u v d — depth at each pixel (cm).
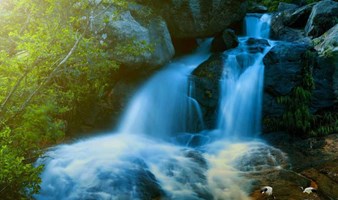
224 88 933
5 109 484
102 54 643
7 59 494
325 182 619
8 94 496
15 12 545
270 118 901
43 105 494
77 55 601
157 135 896
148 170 676
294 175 655
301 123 852
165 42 959
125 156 722
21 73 499
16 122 501
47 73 623
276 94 903
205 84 923
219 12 1075
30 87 518
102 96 862
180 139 879
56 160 671
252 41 1158
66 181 612
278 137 859
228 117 922
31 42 523
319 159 719
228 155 780
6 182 448
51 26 535
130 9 931
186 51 1151
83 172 641
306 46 953
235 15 1133
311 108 884
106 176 629
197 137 875
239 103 932
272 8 1677
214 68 968
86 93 813
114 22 798
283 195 582
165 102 915
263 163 724
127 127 880
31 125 465
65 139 793
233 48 1105
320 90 889
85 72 692
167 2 1008
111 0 660
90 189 597
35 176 453
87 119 851
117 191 593
